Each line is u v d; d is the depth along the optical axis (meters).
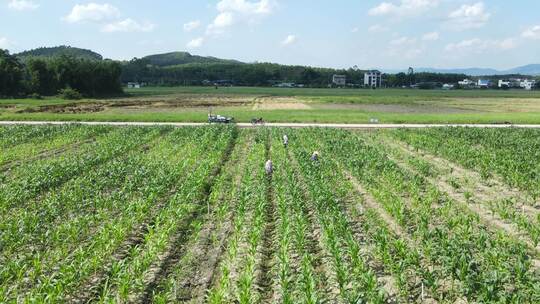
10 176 30.05
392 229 20.92
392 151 40.53
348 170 32.44
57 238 18.17
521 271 15.08
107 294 14.12
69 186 26.67
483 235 17.78
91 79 145.75
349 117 67.25
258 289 15.42
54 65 141.25
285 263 15.59
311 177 27.92
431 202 24.88
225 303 14.38
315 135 48.22
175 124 59.03
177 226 21.11
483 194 27.59
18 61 143.75
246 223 21.19
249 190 24.88
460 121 63.34
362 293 13.72
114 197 24.02
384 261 16.56
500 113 82.12
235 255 17.11
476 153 37.44
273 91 176.62
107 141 43.31
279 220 20.95
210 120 61.03
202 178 27.44
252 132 52.28
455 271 15.28
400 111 88.31
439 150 39.94
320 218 20.34
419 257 16.98
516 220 21.73
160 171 29.27
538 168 32.09
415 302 14.55
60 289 13.98
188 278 16.17
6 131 48.38
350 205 24.61
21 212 21.19
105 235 18.03
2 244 18.19
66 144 43.72
